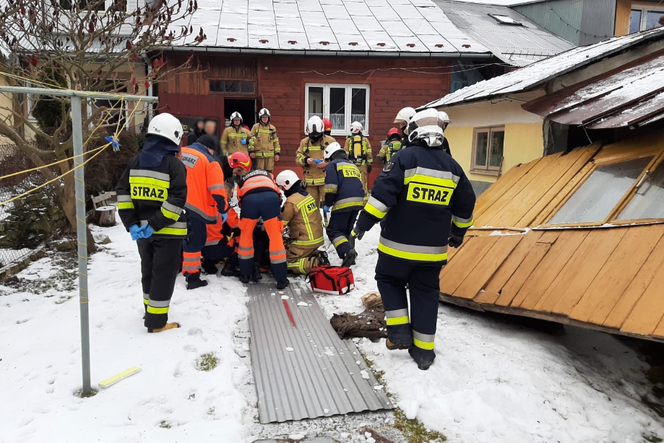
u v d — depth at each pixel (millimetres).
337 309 4898
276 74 12180
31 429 2811
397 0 16156
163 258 3975
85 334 3170
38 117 8820
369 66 12453
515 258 4445
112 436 2764
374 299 4820
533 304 3906
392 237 3654
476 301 4363
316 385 3465
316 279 5352
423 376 3537
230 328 4285
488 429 3004
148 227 3729
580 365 3891
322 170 8234
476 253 4879
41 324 4324
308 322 4551
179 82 11945
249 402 3275
